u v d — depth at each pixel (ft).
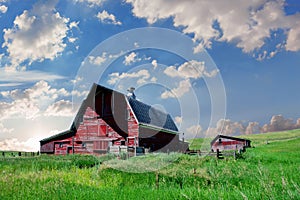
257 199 18.45
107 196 22.62
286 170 38.96
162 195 22.53
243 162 58.59
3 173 37.01
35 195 23.75
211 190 23.27
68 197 22.68
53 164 50.98
